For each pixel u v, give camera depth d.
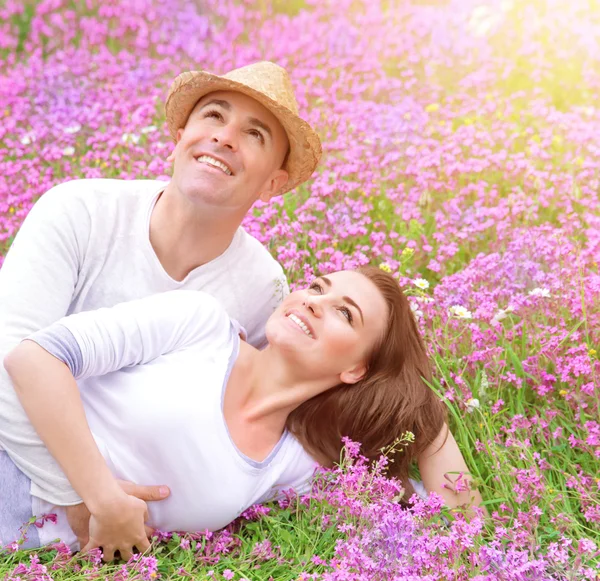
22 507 2.77
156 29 8.38
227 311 3.42
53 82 6.84
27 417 2.76
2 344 2.83
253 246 3.49
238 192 3.13
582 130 5.92
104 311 2.93
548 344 3.56
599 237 4.41
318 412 3.22
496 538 2.78
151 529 2.87
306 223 4.56
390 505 2.83
